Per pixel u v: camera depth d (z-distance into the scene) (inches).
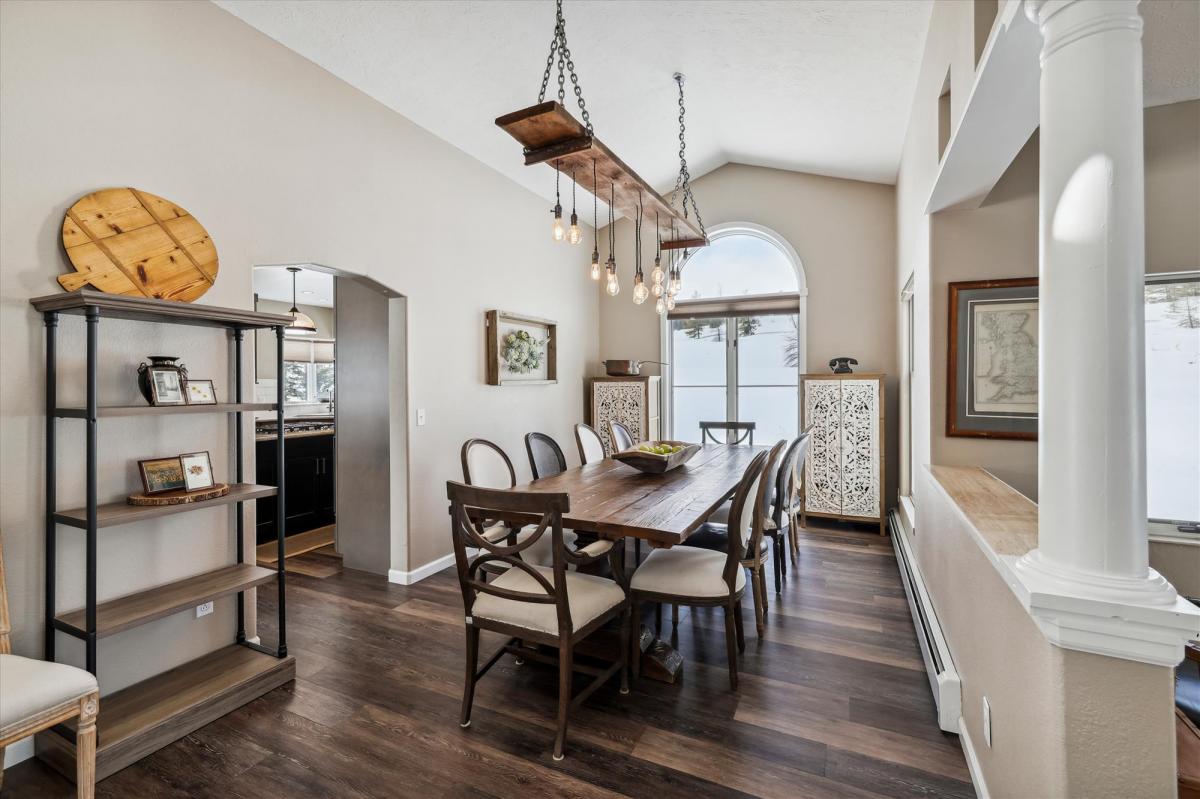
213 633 101.7
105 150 85.4
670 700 90.1
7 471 76.3
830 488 191.0
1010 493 85.0
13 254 76.2
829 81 139.6
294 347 316.2
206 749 79.1
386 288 137.9
